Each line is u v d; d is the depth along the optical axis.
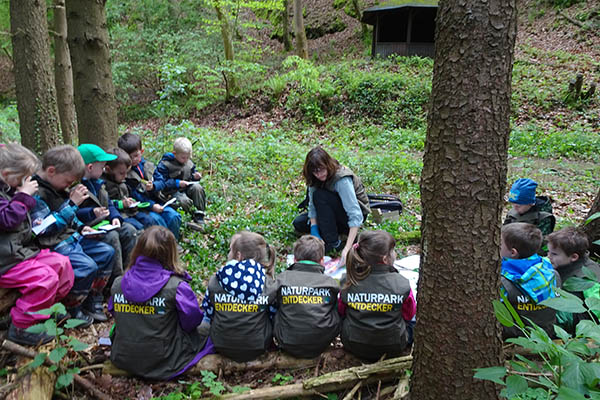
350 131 11.82
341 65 15.08
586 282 1.95
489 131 1.78
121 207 3.81
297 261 2.97
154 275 2.62
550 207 4.02
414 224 5.26
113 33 15.45
